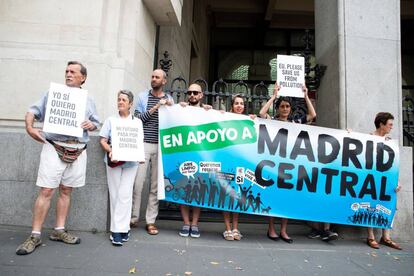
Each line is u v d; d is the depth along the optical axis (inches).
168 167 172.9
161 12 244.5
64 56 189.9
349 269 134.7
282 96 190.2
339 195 181.0
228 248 156.3
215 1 599.8
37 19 198.4
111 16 204.5
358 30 205.3
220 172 175.3
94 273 115.2
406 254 161.8
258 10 602.9
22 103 185.5
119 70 195.0
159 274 118.0
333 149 184.2
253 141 180.1
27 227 169.0
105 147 151.8
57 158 137.6
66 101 138.2
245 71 645.9
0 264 118.1
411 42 629.0
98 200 171.5
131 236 167.2
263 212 175.2
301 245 170.4
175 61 357.7
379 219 181.6
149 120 179.2
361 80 201.2
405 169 194.4
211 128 178.2
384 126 185.3
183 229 174.7
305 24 639.1
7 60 187.8
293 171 179.9
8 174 172.7
